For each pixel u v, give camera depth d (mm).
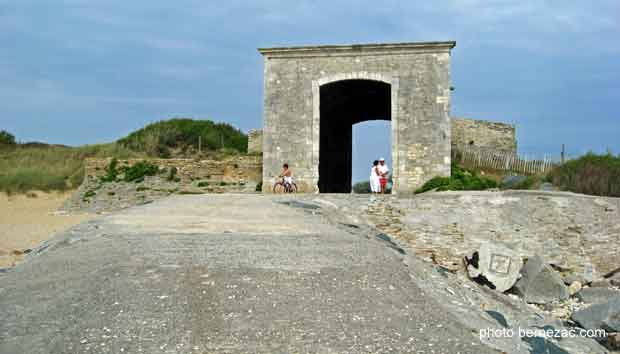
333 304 6508
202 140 37438
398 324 6070
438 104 20656
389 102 25891
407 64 20906
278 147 21531
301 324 5898
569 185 20297
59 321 5855
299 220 11914
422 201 14531
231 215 12359
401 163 20750
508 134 32000
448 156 20516
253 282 7031
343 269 7797
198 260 7887
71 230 10570
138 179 25734
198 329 5668
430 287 8047
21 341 5438
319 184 23438
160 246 8711
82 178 31156
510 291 11688
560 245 13445
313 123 21391
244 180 25344
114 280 6957
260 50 21594
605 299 11336
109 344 5289
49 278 7383
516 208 14344
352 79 21203
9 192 28703
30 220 21656
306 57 21516
